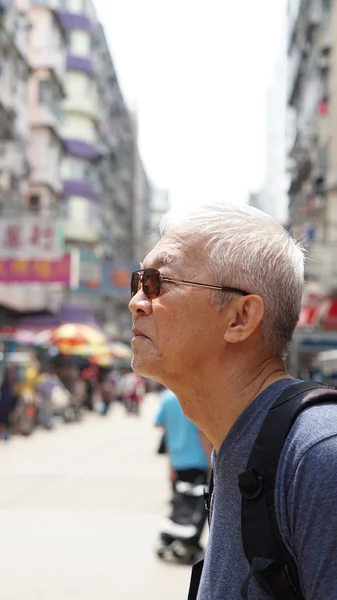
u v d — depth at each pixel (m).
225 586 1.45
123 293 23.88
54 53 37.69
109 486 10.59
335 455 1.32
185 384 1.65
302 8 32.59
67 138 46.31
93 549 6.78
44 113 37.59
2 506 8.87
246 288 1.59
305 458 1.34
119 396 40.44
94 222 47.06
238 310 1.59
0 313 31.69
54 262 21.94
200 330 1.60
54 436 19.59
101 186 52.75
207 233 1.62
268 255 1.60
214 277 1.60
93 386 32.97
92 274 23.53
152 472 12.28
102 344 23.95
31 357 20.34
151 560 6.43
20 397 18.53
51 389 21.30
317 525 1.29
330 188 26.86
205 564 1.54
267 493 1.38
